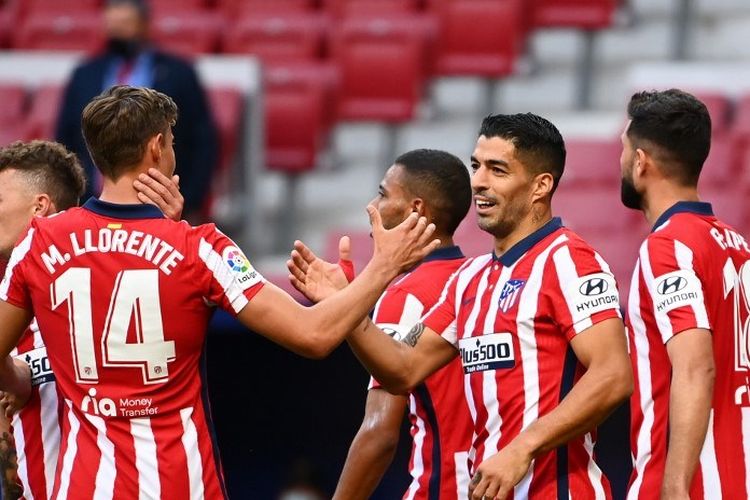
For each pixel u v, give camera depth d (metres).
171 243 11.09
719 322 12.55
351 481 13.72
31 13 36.00
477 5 33.97
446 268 13.94
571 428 11.33
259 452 19.75
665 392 12.50
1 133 30.17
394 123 33.03
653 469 12.55
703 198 27.06
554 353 11.84
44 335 11.30
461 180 14.02
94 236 11.12
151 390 11.09
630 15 40.28
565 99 37.38
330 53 34.94
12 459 12.53
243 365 19.66
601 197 27.36
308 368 19.67
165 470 11.09
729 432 12.56
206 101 24.16
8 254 12.66
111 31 23.89
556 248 12.02
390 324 13.66
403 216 13.97
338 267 11.91
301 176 33.72
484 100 35.09
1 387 12.09
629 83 33.50
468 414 13.14
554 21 36.19
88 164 23.53
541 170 12.25
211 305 11.28
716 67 32.12
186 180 23.80
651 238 12.68
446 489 13.20
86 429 11.18
